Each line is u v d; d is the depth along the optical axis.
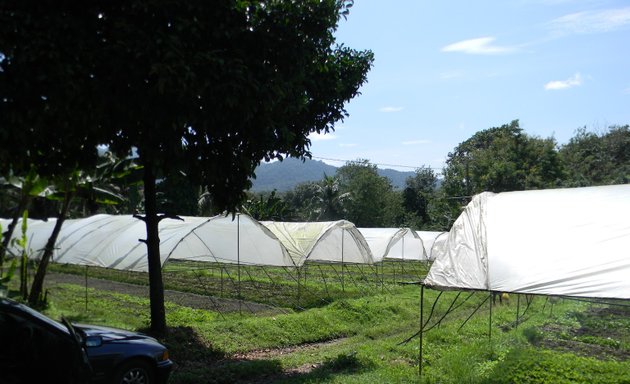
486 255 10.54
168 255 17.30
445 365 10.96
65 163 10.02
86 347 7.32
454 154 77.31
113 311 17.44
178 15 9.20
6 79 7.83
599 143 67.69
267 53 10.31
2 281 15.88
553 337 14.75
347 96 13.45
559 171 51.47
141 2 8.73
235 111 9.70
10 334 7.36
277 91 9.79
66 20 8.29
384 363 11.70
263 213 50.31
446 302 23.19
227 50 9.81
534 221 10.82
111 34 8.92
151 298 13.30
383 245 32.50
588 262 9.45
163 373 8.20
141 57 8.58
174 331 13.45
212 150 11.13
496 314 19.55
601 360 11.88
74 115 8.47
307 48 10.71
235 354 13.01
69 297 20.14
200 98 9.29
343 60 13.31
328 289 25.41
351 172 64.69
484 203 11.83
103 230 21.34
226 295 23.23
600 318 18.41
